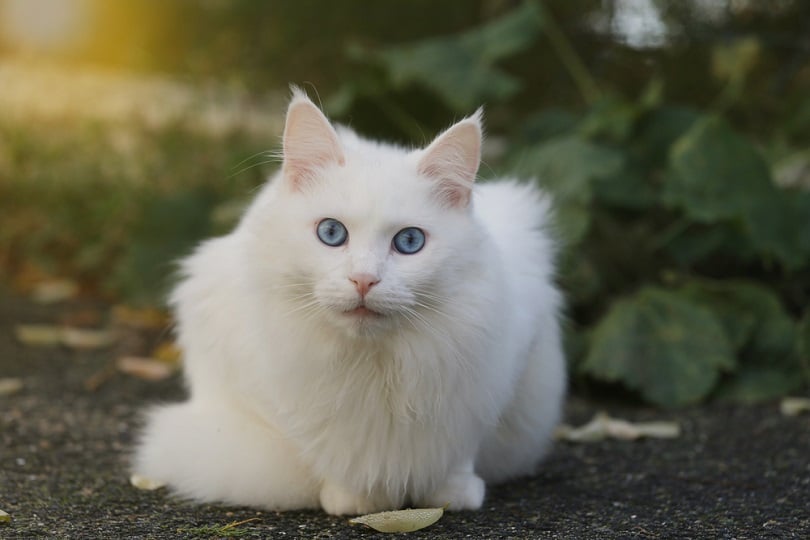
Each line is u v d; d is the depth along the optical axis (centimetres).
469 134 293
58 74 816
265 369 301
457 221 295
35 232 700
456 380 297
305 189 297
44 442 393
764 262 554
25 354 541
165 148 691
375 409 298
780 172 618
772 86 684
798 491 350
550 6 714
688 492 350
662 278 575
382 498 313
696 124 544
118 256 683
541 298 342
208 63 761
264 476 316
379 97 612
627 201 562
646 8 700
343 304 278
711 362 490
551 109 657
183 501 325
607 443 423
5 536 284
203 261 342
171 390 488
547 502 334
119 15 826
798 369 504
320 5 768
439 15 752
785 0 693
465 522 306
